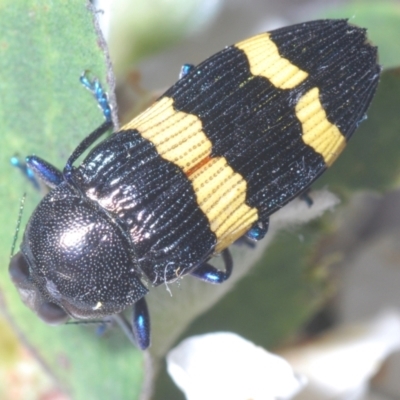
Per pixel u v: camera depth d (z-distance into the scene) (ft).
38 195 0.22
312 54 0.22
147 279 0.22
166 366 0.22
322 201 0.22
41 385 0.23
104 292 0.21
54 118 0.21
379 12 0.22
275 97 0.22
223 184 0.22
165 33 0.23
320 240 0.23
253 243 0.22
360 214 0.25
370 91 0.22
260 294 0.23
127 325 0.22
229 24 0.24
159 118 0.22
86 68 0.21
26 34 0.21
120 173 0.21
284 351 0.23
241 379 0.21
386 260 0.25
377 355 0.23
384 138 0.22
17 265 0.22
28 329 0.22
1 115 0.21
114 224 0.21
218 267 0.22
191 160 0.21
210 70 0.22
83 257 0.21
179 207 0.21
